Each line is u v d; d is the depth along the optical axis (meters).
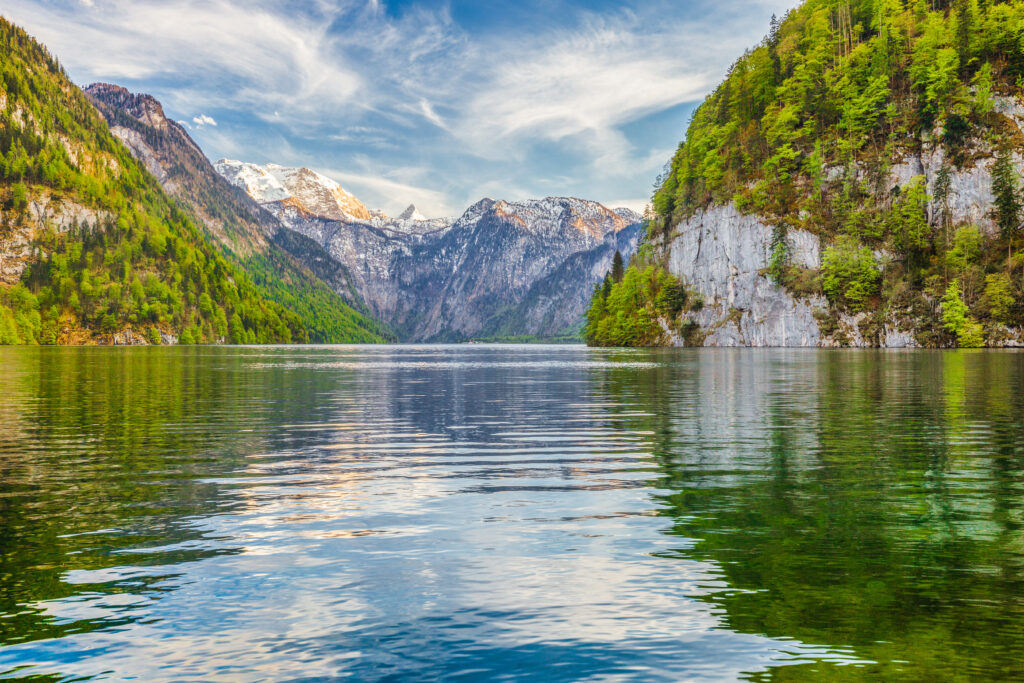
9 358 127.19
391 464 22.27
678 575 11.29
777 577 11.14
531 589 10.68
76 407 40.62
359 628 9.26
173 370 85.88
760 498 17.02
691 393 49.69
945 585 10.70
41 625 9.40
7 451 24.80
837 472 20.33
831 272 187.62
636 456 23.50
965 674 7.76
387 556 12.44
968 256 178.00
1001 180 179.00
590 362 115.31
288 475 20.41
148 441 27.44
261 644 8.77
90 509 16.12
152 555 12.54
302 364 111.62
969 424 31.14
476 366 106.44
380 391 53.66
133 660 8.34
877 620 9.37
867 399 43.47
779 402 42.34
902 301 178.62
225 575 11.42
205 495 17.66
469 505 16.48
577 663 8.15
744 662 8.12
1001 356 113.38
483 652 8.48
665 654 8.38
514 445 26.22
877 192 197.12
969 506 16.02
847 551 12.56
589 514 15.52
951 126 192.88
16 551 12.77
